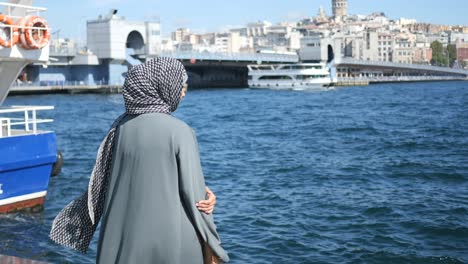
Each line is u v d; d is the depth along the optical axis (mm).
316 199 18188
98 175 3365
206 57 131500
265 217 15805
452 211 15984
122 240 3154
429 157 28000
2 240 13164
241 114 64688
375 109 69438
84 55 111125
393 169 24266
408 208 16453
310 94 114688
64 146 33469
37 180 15594
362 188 20141
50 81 107312
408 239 13367
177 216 3117
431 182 21203
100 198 3389
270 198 18656
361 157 28688
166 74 3229
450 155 28656
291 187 20703
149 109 3221
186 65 140500
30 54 16328
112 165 3248
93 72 114500
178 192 3129
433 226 14312
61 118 56094
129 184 3170
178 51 125938
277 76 137500
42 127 46250
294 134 42219
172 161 3121
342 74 183500
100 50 113875
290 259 12125
